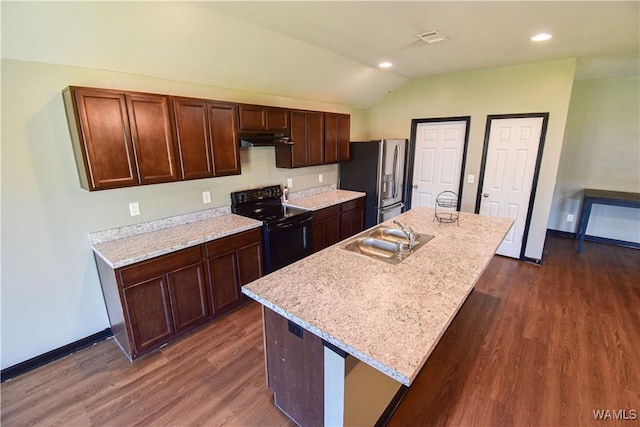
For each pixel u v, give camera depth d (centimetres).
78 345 247
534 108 371
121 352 242
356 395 150
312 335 153
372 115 512
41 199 217
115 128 217
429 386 206
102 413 189
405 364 109
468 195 440
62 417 187
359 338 124
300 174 427
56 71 211
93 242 243
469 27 242
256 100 348
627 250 459
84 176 216
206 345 250
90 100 204
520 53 319
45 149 214
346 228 439
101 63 223
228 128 289
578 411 187
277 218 323
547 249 462
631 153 454
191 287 256
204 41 238
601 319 281
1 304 211
